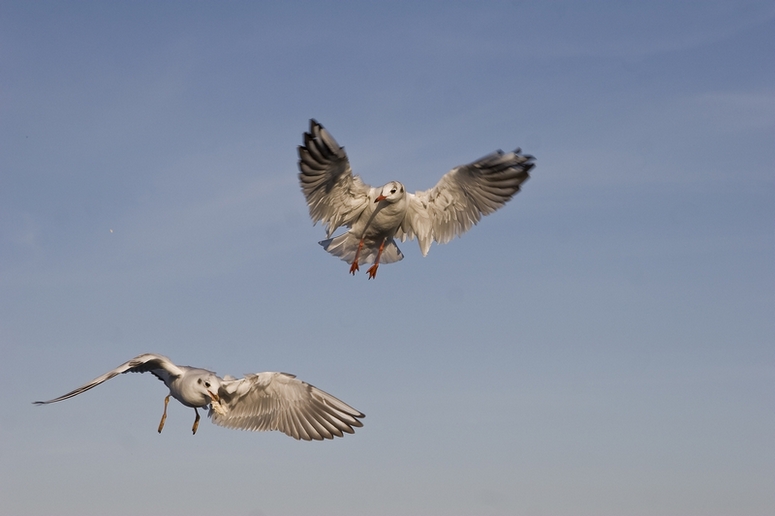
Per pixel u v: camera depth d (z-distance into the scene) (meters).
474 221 11.53
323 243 12.00
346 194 11.29
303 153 10.06
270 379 10.45
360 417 10.67
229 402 10.49
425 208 11.70
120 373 9.60
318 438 10.59
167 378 10.18
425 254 11.88
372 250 12.09
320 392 10.70
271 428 10.58
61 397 9.20
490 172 10.83
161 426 10.27
